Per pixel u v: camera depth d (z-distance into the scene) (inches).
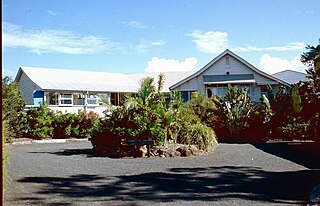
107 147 563.5
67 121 906.7
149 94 574.6
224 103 848.3
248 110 829.2
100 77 1445.6
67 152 607.5
